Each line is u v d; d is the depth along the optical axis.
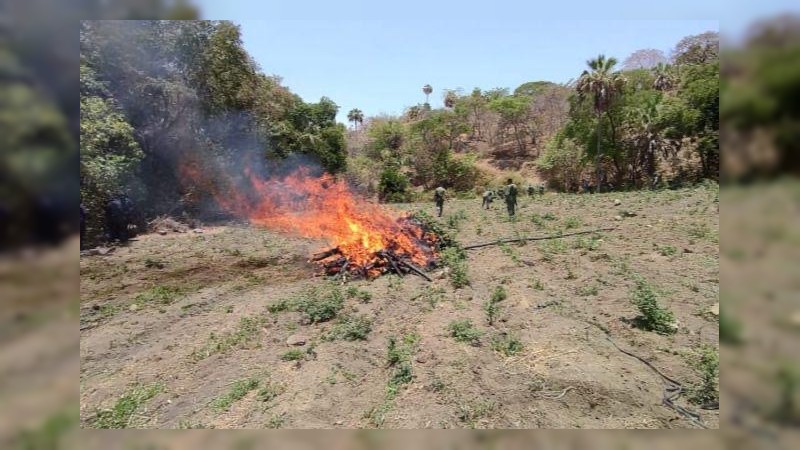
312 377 6.09
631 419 4.83
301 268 12.58
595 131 41.97
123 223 16.78
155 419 5.36
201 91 23.02
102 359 7.26
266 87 28.48
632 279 10.02
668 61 54.72
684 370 5.91
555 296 9.09
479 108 65.56
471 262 12.39
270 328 8.16
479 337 7.09
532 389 5.52
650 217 18.91
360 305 9.09
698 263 11.37
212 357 7.09
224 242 16.48
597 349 6.56
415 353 6.73
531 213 22.05
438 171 51.53
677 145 37.69
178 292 10.61
